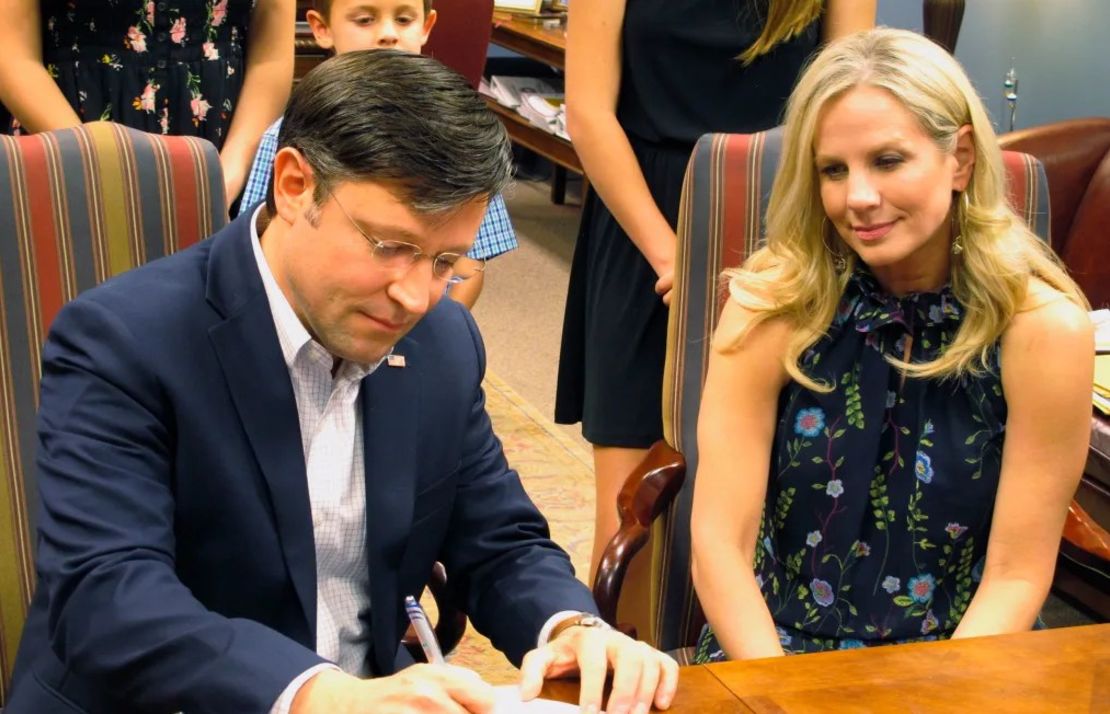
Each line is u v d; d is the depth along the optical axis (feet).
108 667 4.18
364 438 4.82
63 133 5.61
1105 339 7.88
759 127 7.64
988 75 13.65
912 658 4.60
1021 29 13.14
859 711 4.24
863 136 5.36
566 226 18.39
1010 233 5.57
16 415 5.53
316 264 4.19
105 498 4.32
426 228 4.09
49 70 8.51
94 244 5.61
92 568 4.23
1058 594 9.18
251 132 8.83
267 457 4.58
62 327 4.56
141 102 8.57
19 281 5.51
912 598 5.81
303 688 4.05
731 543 5.81
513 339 14.62
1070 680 4.48
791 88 7.63
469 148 4.04
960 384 5.69
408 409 4.88
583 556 10.20
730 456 5.83
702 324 6.61
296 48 15.24
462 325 5.17
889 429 5.75
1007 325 5.59
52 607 4.31
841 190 5.49
